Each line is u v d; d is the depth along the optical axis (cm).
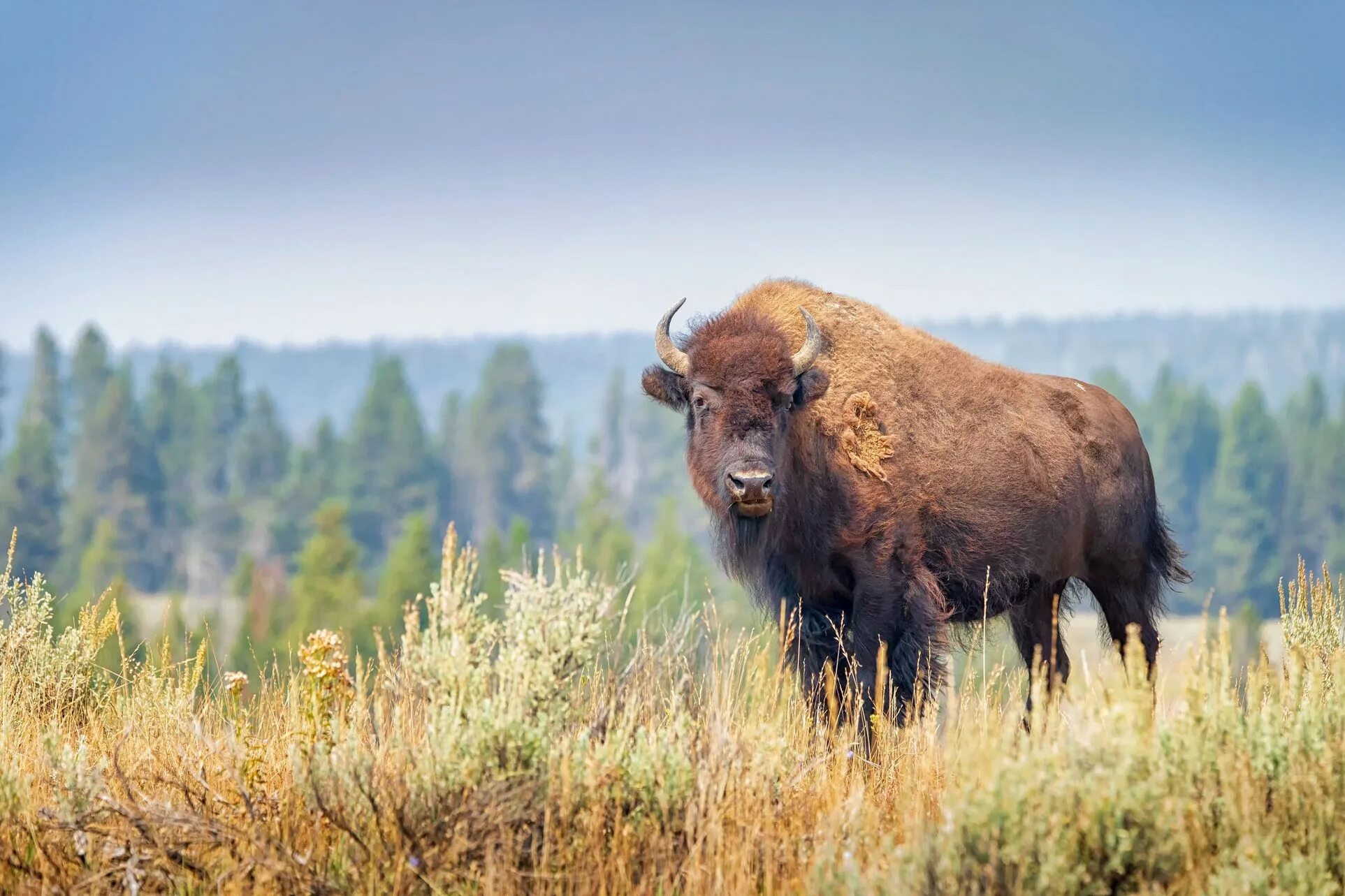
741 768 2000
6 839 1836
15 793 1934
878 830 1936
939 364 3384
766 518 2975
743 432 2898
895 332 3359
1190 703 1897
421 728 2133
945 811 1698
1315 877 1652
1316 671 2062
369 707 2184
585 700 2230
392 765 1941
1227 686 1919
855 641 3077
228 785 2027
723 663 2441
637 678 2305
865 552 3111
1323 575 2927
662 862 1814
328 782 1880
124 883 1756
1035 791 1667
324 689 2147
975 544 3312
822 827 1909
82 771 1944
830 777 2192
